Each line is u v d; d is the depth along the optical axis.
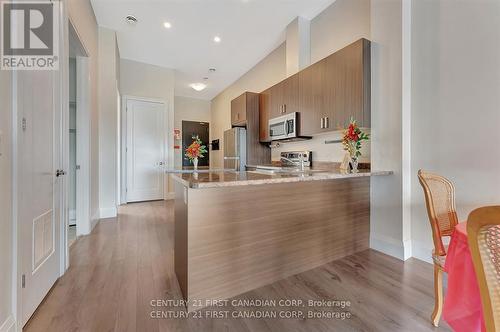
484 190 1.80
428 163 2.12
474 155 1.85
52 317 1.42
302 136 3.32
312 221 2.10
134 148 5.04
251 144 4.25
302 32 3.38
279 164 4.17
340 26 3.01
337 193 2.26
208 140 7.54
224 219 1.64
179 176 1.84
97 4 3.06
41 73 1.55
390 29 2.24
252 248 1.77
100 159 3.68
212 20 3.41
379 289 1.74
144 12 3.24
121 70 4.79
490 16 1.75
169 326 1.37
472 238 0.62
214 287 1.60
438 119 2.05
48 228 1.66
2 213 1.10
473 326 0.88
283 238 1.93
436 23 2.04
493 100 1.75
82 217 2.94
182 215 1.68
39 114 1.52
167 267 2.09
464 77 1.89
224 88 6.55
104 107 3.67
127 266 2.10
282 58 4.09
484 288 0.63
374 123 2.39
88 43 2.95
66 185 1.99
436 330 1.32
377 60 2.35
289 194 1.96
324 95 2.77
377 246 2.45
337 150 3.10
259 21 3.46
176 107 7.08
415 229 2.24
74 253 2.38
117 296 1.64
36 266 1.48
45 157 1.61
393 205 2.29
